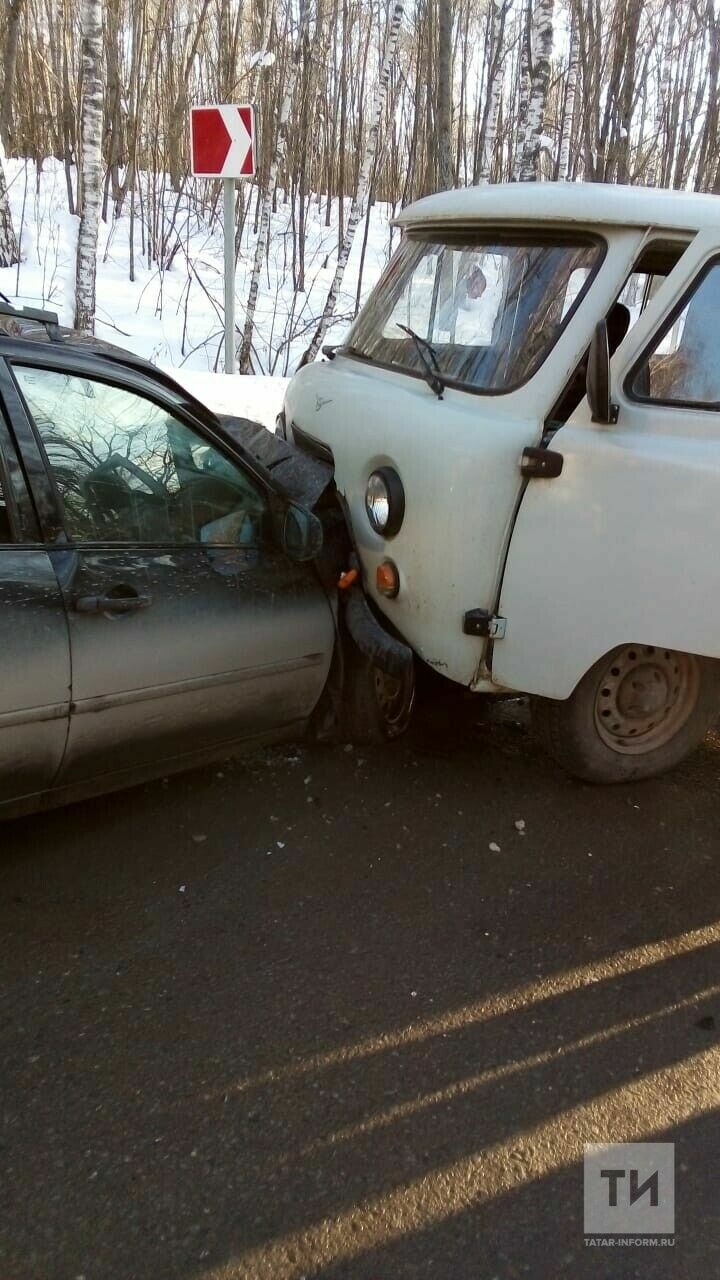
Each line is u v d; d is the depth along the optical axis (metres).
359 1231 2.03
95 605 2.92
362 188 11.76
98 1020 2.54
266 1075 2.41
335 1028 2.58
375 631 3.55
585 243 3.37
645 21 16.97
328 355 4.58
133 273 15.34
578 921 3.11
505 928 3.04
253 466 3.50
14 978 2.66
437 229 4.09
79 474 3.03
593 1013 2.72
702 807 3.88
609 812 3.78
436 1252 2.00
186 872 3.18
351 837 3.45
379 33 20.97
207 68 19.05
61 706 2.89
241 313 14.32
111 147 18.41
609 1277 1.99
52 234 16.48
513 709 4.57
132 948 2.81
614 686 3.76
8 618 2.74
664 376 3.35
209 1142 2.21
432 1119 2.32
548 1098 2.41
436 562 3.34
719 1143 2.33
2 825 3.34
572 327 3.26
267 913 3.01
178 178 17.47
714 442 3.37
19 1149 2.16
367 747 4.05
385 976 2.79
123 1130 2.23
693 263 3.26
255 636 3.40
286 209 22.94
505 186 3.79
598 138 14.59
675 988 2.85
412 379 3.79
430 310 3.95
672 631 3.42
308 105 16.12
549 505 3.23
